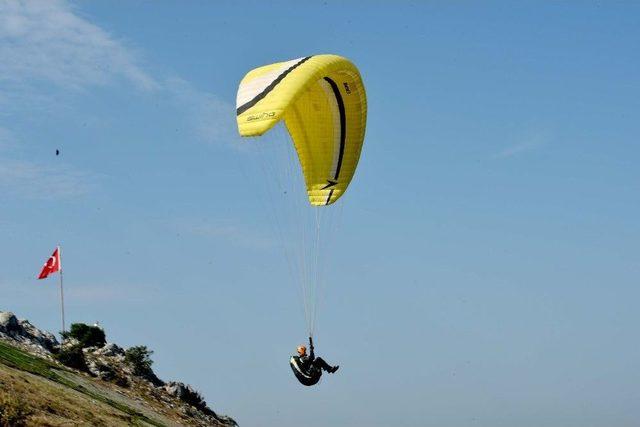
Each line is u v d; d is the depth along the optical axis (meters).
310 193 35.97
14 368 41.88
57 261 59.41
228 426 60.41
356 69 33.41
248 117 30.61
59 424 34.94
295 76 31.05
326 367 29.81
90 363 55.06
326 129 34.94
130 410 46.09
